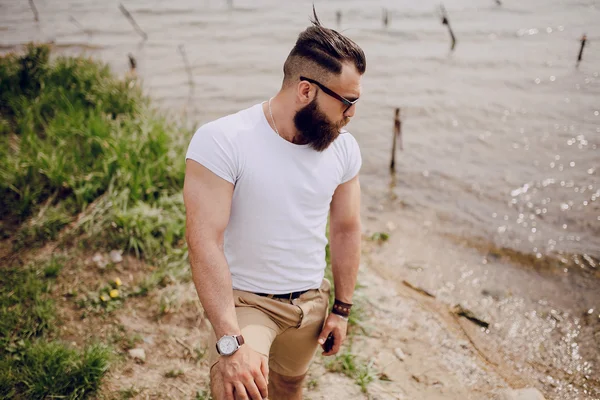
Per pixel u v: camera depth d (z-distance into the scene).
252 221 2.12
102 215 4.48
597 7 12.19
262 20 13.13
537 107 7.67
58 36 12.17
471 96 8.17
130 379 3.18
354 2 14.18
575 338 3.82
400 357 3.55
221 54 10.77
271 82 9.24
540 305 4.18
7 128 5.96
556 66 9.10
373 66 9.67
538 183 5.91
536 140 6.79
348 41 2.06
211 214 2.03
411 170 6.37
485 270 4.65
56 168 4.81
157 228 4.40
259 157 2.06
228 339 1.98
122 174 4.80
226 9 14.33
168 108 8.02
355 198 2.41
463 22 11.90
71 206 4.64
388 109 7.89
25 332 3.40
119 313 3.69
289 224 2.14
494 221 5.35
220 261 2.03
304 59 2.04
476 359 3.59
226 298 2.03
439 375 3.42
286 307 2.24
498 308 4.16
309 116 2.06
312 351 2.51
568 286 4.40
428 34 11.35
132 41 11.77
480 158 6.50
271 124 2.11
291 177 2.11
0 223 4.45
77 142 5.37
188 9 14.52
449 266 4.71
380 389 3.25
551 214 5.39
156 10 14.55
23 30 12.68
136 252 4.18
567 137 6.80
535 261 4.74
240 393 1.95
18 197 4.72
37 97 6.55
